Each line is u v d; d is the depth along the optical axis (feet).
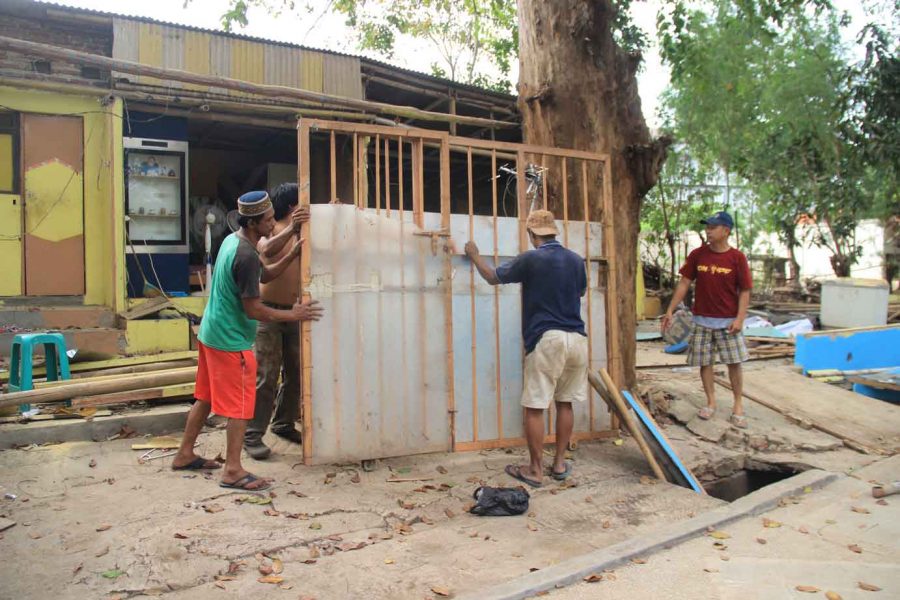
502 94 39.01
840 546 12.12
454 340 16.83
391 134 16.01
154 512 12.47
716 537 12.46
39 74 27.61
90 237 29.01
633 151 21.33
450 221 16.78
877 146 47.34
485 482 15.24
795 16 48.06
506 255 17.67
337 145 38.17
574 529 12.83
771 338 36.04
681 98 55.16
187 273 32.09
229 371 13.62
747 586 10.33
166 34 29.99
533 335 15.23
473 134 42.45
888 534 12.73
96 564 10.46
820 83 51.06
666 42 31.48
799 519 13.55
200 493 13.52
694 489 15.71
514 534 12.46
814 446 18.88
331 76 33.71
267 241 15.17
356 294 15.61
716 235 20.08
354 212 15.62
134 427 17.76
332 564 10.88
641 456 17.66
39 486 13.79
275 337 16.06
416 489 14.55
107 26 29.48
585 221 18.93
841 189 53.93
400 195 16.24
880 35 45.57
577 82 20.95
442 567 10.91
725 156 56.80
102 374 21.47
